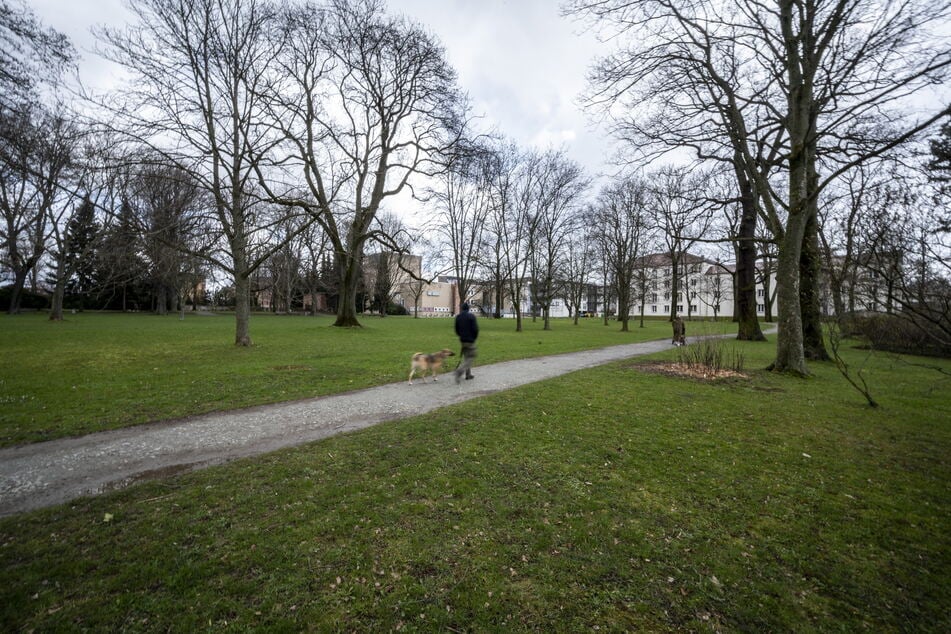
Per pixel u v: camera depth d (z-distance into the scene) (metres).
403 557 2.95
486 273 38.25
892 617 2.48
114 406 7.08
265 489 4.02
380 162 27.78
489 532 3.29
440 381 9.82
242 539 3.16
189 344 16.50
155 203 15.11
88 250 20.55
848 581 2.81
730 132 11.36
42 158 11.50
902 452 5.24
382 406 7.40
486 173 25.28
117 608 2.44
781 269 11.08
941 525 3.52
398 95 25.58
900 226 5.01
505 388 9.00
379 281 57.94
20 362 11.35
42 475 4.41
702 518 3.59
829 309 7.74
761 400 8.00
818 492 4.11
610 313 67.00
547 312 33.62
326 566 2.85
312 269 54.44
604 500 3.86
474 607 2.49
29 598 2.50
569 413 6.85
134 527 3.33
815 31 10.09
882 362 13.49
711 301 69.81
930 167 7.94
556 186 32.91
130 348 14.86
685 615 2.47
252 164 14.39
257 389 8.59
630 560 2.98
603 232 36.88
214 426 6.16
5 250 30.78
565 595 2.61
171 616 2.38
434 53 22.73
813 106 10.57
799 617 2.48
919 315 4.70
